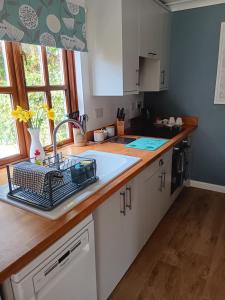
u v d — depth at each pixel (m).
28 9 1.39
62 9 1.63
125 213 1.53
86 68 2.08
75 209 1.04
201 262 1.85
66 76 2.00
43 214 0.99
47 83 1.82
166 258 1.90
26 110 1.58
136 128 2.83
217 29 2.55
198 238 2.13
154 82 2.67
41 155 1.55
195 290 1.60
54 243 0.91
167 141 2.21
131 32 1.98
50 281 0.93
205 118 2.87
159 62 2.59
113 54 1.95
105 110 2.41
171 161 2.36
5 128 1.57
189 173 3.14
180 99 2.97
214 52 2.62
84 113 2.14
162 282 1.67
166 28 2.65
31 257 0.79
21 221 0.95
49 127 1.90
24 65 1.61
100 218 1.26
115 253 1.49
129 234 1.65
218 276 1.71
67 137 2.14
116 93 2.04
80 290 1.13
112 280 1.51
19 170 1.08
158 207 2.19
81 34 1.84
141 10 2.09
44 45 1.52
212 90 2.74
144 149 1.95
